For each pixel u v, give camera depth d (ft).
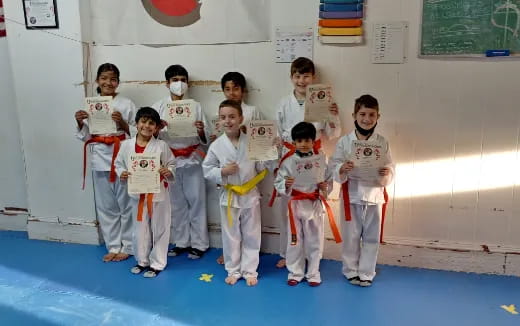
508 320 7.67
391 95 9.21
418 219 9.58
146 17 10.07
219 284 9.02
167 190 9.36
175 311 8.05
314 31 9.32
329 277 9.24
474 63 8.73
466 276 9.22
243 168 8.79
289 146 8.66
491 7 8.45
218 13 9.72
